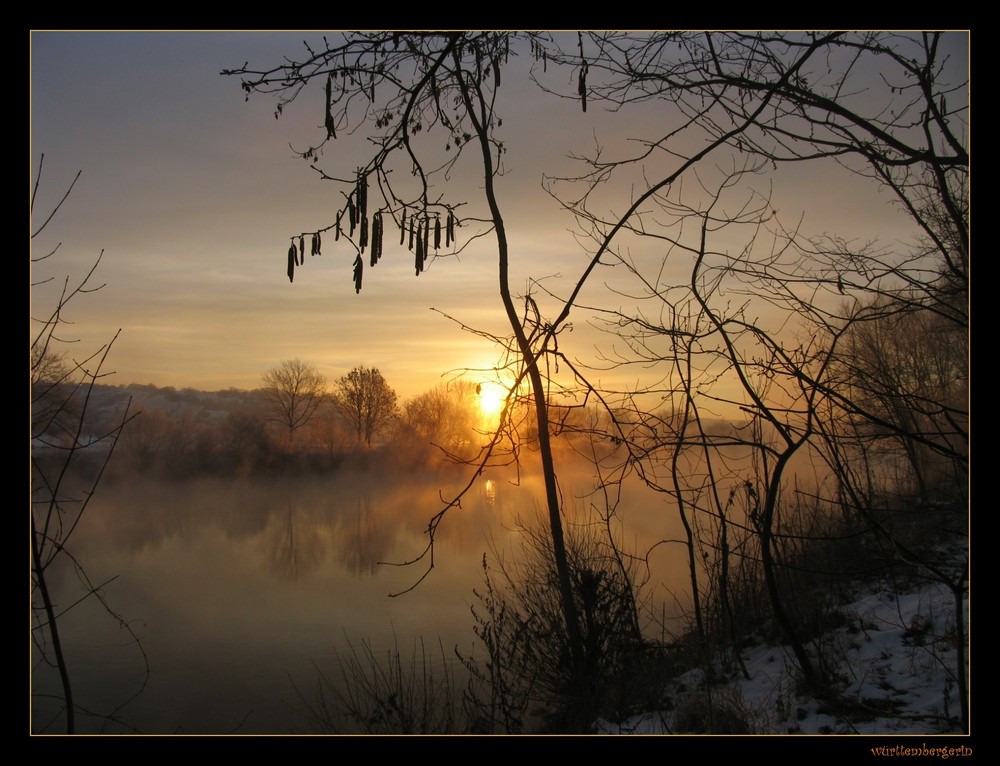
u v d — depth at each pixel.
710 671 7.92
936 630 7.44
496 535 14.55
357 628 16.59
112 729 10.62
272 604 21.38
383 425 73.06
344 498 52.31
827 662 7.30
